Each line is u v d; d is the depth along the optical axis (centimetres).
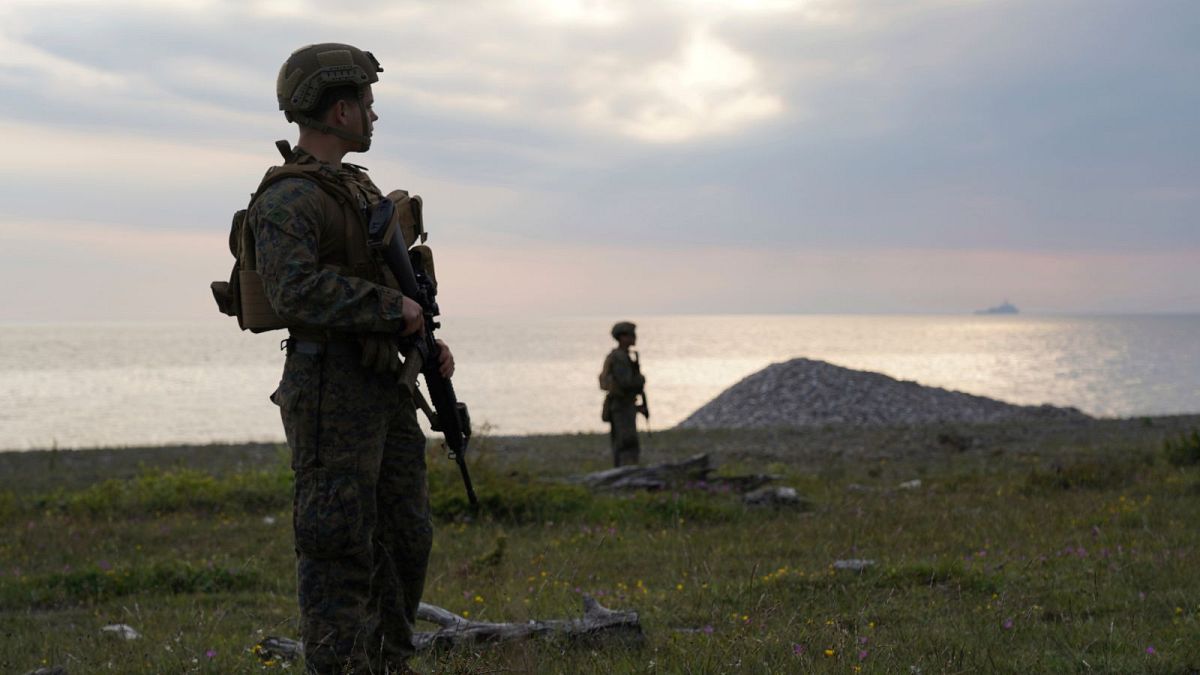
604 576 861
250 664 540
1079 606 610
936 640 521
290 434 364
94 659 586
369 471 366
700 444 2412
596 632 523
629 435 1612
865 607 623
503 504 1297
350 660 364
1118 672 453
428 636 522
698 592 697
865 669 455
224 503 1527
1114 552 805
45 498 1584
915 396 3597
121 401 7431
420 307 363
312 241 350
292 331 365
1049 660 473
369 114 383
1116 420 2898
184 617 733
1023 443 2275
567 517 1280
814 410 3397
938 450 2177
